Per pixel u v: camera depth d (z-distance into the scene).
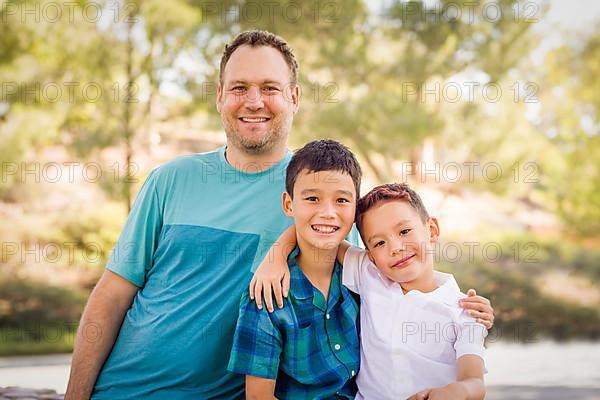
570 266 7.46
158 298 1.62
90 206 6.76
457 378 1.42
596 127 7.61
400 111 6.22
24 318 6.36
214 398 1.58
